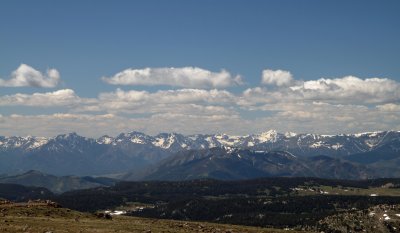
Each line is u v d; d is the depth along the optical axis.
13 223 118.38
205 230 143.88
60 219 138.88
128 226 131.12
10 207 150.88
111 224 134.62
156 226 140.38
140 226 134.50
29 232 103.88
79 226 121.56
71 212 157.88
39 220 130.12
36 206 157.25
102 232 111.88
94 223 133.38
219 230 147.88
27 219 130.75
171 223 161.00
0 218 127.94
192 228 146.75
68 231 109.44
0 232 101.94
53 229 110.88
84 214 158.38
